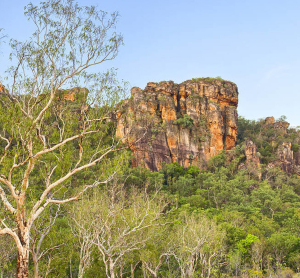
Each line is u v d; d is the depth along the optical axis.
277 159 145.12
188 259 40.25
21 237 19.02
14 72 20.52
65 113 22.39
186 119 139.88
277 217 85.81
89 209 29.64
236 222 71.19
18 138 19.38
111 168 22.91
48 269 27.88
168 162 128.88
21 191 19.69
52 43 21.08
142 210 33.97
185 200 93.19
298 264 55.72
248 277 53.16
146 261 33.50
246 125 186.38
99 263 32.12
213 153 141.62
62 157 21.86
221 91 158.50
